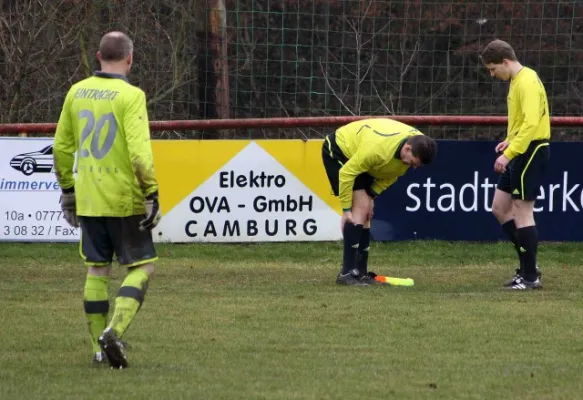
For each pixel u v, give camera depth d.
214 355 22.11
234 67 53.91
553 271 36.72
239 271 36.12
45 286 32.19
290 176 40.44
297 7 52.72
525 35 53.75
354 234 32.62
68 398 18.19
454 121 41.97
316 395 18.61
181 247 39.97
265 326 25.58
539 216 41.00
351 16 54.34
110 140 19.94
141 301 20.30
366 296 30.44
